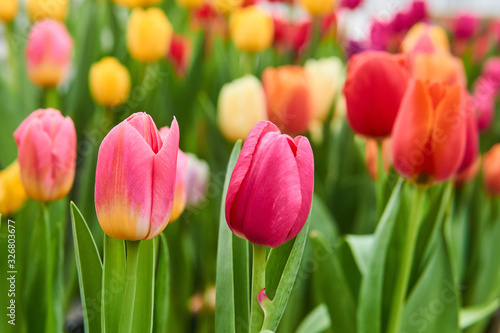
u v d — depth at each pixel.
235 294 0.75
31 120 0.73
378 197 0.88
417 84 0.78
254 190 0.66
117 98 1.04
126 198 0.65
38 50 0.99
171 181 0.66
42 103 1.05
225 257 0.72
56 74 1.01
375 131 0.85
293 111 1.02
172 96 1.26
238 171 0.67
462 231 1.17
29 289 0.80
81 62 1.28
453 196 1.07
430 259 0.91
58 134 0.74
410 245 0.85
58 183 0.75
